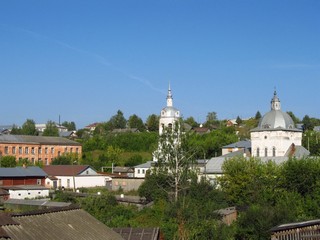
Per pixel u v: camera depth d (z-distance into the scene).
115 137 157.25
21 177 89.81
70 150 146.00
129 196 83.19
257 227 40.47
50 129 184.12
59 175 103.44
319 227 34.22
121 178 96.50
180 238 42.34
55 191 89.25
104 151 150.50
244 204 61.41
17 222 26.38
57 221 29.33
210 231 42.91
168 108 107.06
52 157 141.62
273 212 41.44
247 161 68.31
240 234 41.41
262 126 94.81
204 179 64.44
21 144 134.50
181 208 47.91
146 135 154.62
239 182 64.50
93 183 105.88
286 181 61.41
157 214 51.75
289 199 50.44
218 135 144.38
